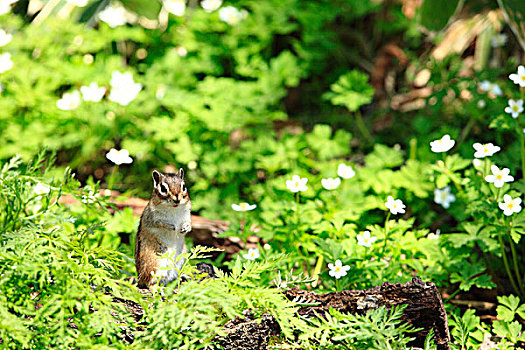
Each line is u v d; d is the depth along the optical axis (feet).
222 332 18.76
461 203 31.81
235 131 42.60
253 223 32.17
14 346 19.02
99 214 25.50
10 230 23.47
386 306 21.43
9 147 35.60
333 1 51.39
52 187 23.89
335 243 25.32
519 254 30.78
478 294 28.68
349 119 44.83
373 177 33.22
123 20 42.01
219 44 44.88
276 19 46.16
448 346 21.50
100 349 18.43
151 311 19.20
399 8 49.03
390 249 27.14
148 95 39.34
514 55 42.19
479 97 36.24
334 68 50.37
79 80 40.11
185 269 20.61
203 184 36.01
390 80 47.44
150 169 39.06
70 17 34.83
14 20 40.45
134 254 24.82
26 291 19.74
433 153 36.91
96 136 37.88
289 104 47.88
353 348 20.52
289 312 20.04
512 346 23.35
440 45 42.70
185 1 47.57
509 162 32.04
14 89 37.86
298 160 36.83
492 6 40.01
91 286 20.92
